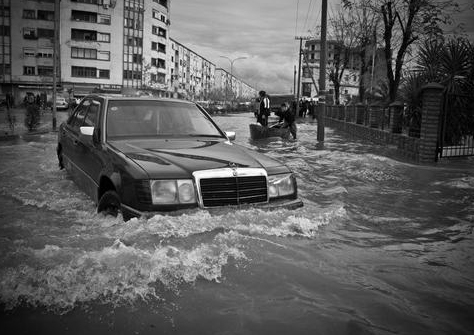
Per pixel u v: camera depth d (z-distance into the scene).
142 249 3.14
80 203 4.79
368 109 18.75
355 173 8.11
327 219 4.47
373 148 13.27
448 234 4.35
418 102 13.22
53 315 2.37
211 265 3.06
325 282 2.99
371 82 29.03
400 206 5.55
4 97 48.22
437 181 7.45
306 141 15.44
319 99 15.61
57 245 3.27
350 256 3.54
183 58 100.62
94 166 4.63
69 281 2.67
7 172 6.72
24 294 2.53
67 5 63.56
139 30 70.62
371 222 4.69
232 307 2.56
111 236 3.43
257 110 18.62
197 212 3.63
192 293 2.69
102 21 66.25
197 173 3.72
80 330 2.24
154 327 2.30
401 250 3.79
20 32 61.78
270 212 3.96
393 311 2.62
